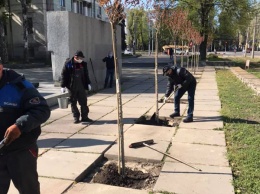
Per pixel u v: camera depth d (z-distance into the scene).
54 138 6.03
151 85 14.65
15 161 2.61
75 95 7.11
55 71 12.00
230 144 5.64
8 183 2.74
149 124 7.54
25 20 29.44
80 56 7.04
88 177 4.45
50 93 10.28
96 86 13.00
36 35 34.03
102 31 13.73
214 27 31.30
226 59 35.81
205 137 6.04
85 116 7.32
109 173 4.44
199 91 12.29
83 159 4.89
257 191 3.82
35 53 34.25
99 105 9.48
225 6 29.25
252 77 15.34
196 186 3.99
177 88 7.45
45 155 5.08
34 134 2.64
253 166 4.58
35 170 2.73
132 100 10.41
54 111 8.50
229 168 4.53
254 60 35.56
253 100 10.05
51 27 11.54
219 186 3.98
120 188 3.99
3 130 2.56
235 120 7.37
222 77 18.02
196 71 22.53
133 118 7.69
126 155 5.04
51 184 4.05
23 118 2.44
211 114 8.04
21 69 24.72
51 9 34.28
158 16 7.64
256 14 30.47
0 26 28.08
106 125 7.03
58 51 11.68
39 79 16.28
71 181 4.15
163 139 5.93
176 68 7.26
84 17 12.22
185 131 6.47
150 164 4.85
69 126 6.95
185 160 4.86
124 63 32.75
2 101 2.52
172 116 7.75
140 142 5.51
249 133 6.27
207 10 29.44
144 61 37.25
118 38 16.25
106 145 5.57
